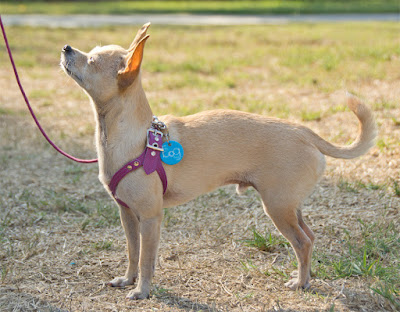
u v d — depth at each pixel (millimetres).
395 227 4789
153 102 9242
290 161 3873
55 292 4004
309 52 12953
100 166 3885
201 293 3982
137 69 3609
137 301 3859
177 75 11500
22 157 7074
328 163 6410
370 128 4023
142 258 3859
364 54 11938
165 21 21797
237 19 22453
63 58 3766
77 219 5336
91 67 3701
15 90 10719
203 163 3912
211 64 12336
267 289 4039
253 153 3914
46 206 5613
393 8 25203
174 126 3951
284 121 4090
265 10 25688
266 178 3904
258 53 13406
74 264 4449
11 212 5461
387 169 5953
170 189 3932
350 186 5664
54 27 19266
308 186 3951
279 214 3918
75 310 3756
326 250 4547
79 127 8312
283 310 3721
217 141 3918
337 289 3982
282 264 4418
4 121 8641
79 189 6098
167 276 4234
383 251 4461
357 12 24234
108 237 4957
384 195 5395
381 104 7898
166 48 14734
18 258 4535
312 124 7582
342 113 7859
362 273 4117
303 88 9672
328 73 10531
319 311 3697
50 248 4727
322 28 17922
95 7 28422
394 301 3691
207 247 4723
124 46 14477
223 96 9367
